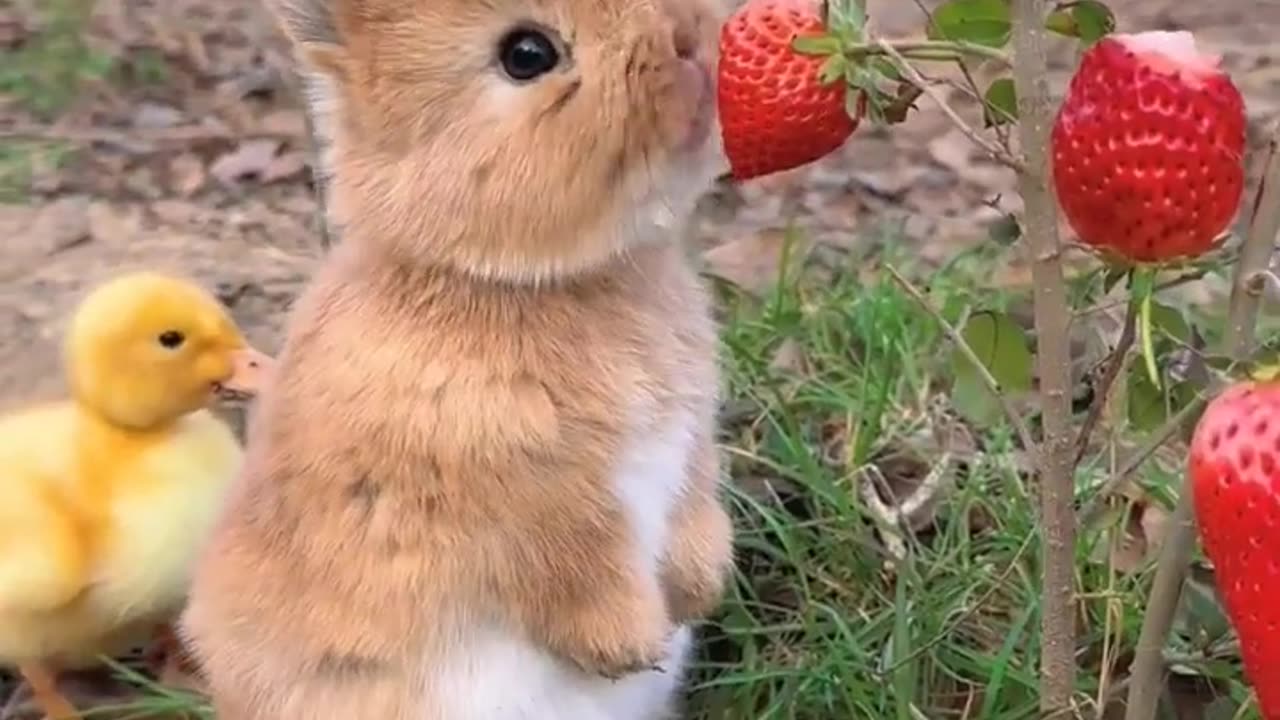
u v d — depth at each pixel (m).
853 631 0.81
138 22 1.62
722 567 0.74
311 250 1.16
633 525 0.69
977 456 0.86
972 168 1.23
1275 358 0.57
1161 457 0.83
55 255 1.16
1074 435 0.67
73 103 1.46
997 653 0.79
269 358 0.83
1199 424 0.58
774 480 0.87
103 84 1.49
